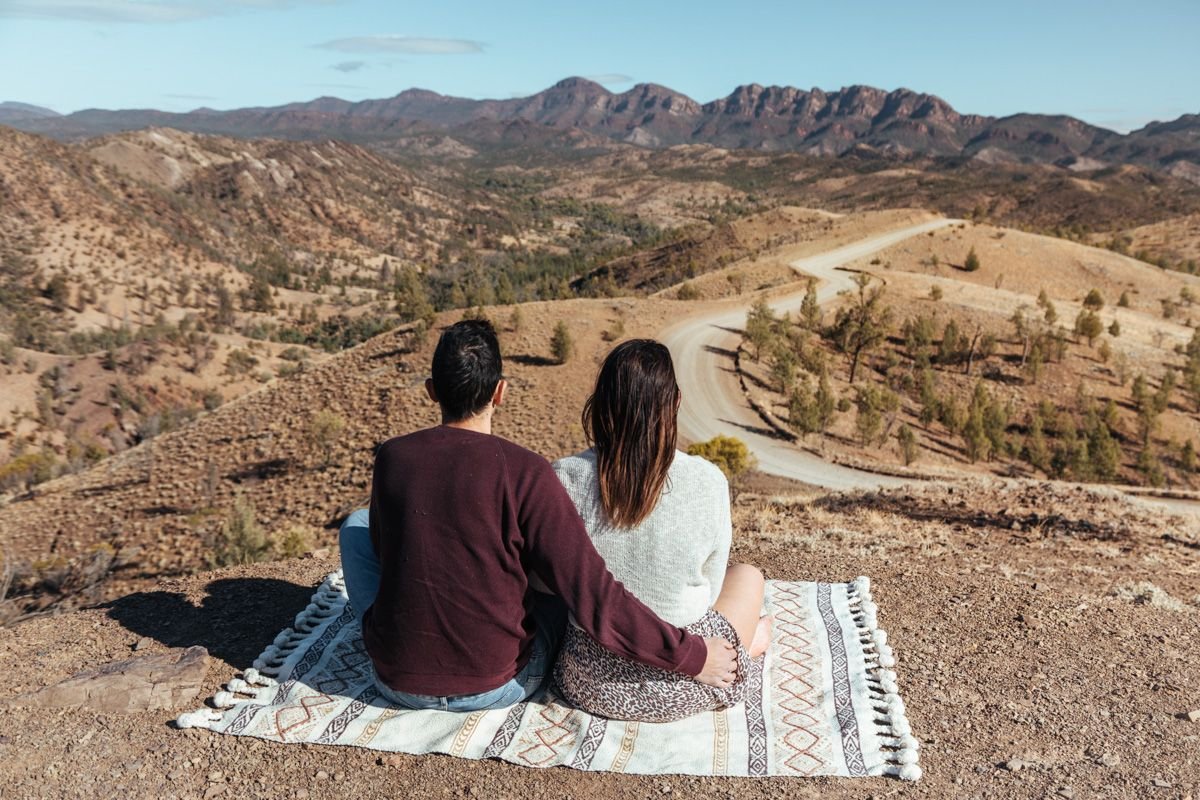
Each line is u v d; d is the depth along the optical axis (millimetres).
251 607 5375
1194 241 190500
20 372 93688
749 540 7820
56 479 50500
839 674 4281
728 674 3605
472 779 3463
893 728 3859
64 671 4480
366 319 183375
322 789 3416
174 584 5992
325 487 41531
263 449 48250
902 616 5613
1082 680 4691
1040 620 5625
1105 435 54969
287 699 3994
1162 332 88688
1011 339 75625
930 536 8883
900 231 136125
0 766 3590
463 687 3576
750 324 63312
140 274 196375
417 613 3443
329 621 4785
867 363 69062
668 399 3240
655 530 3350
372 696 3969
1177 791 3564
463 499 3316
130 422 87750
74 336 135500
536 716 3807
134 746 3725
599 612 3271
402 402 51312
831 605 5203
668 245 195875
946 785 3549
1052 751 3885
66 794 3408
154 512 40531
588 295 148875
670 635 3330
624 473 3264
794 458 44719
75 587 27016
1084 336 78250
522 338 62344
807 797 3383
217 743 3727
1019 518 10516
